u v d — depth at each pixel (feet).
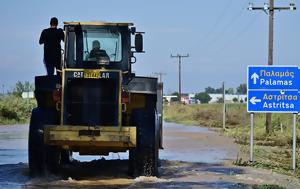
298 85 61.82
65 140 44.83
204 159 67.36
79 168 54.54
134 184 44.32
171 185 44.37
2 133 117.29
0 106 185.26
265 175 52.75
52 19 51.80
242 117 191.52
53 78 46.88
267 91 62.08
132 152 46.88
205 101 590.14
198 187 43.62
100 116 46.34
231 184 45.68
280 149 87.61
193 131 135.44
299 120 142.72
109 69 47.75
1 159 63.67
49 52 51.31
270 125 121.70
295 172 59.00
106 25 49.57
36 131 46.42
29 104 199.62
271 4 126.00
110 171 52.37
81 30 49.47
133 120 46.93
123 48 49.52
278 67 61.93
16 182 45.09
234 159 67.62
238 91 561.02
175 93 539.29
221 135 117.39
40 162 46.68
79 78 46.14
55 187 42.93
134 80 46.88
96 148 46.78
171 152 76.59
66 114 45.98
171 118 259.60
